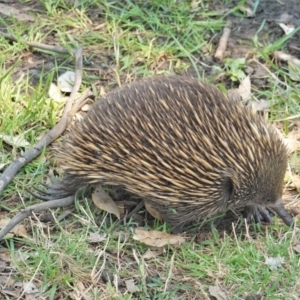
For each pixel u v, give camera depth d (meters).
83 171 6.19
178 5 8.82
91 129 6.05
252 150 5.69
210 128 5.69
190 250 6.00
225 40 8.43
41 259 5.83
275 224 6.32
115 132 5.90
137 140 5.81
